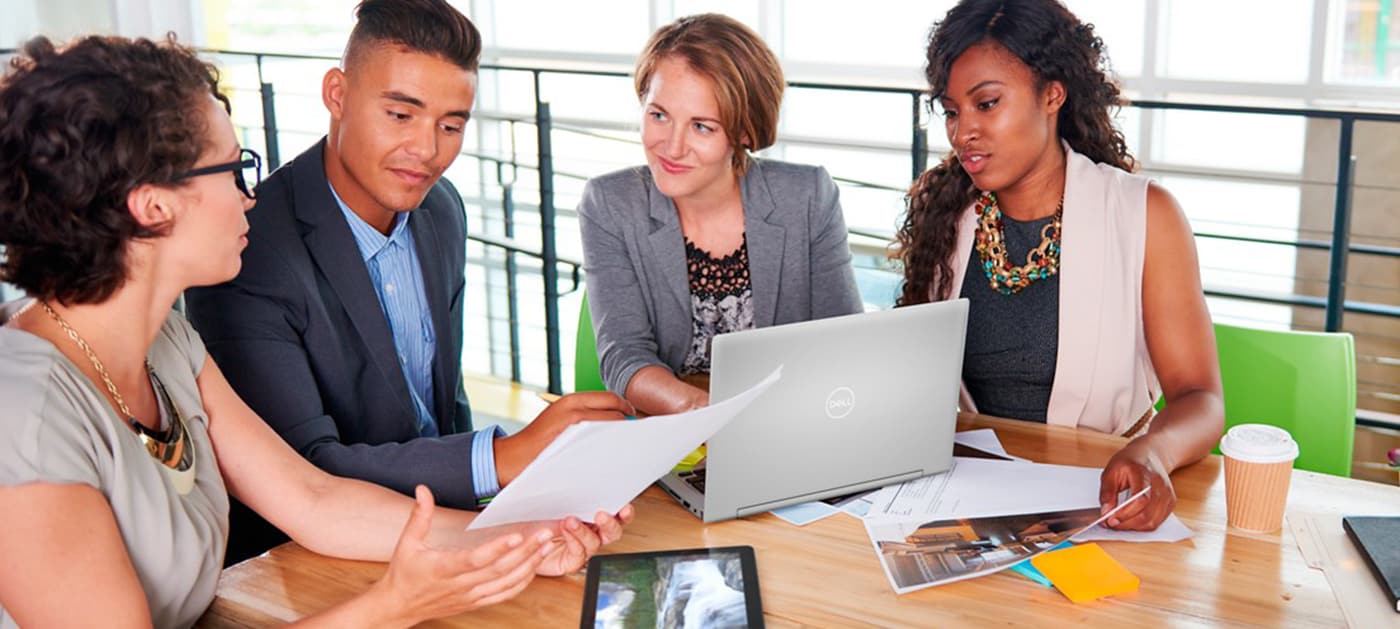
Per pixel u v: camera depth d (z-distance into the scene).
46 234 1.19
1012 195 2.04
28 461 1.16
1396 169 4.00
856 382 1.58
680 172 2.05
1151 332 1.96
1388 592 1.34
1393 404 4.09
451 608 1.30
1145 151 4.49
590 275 2.21
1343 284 3.03
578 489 1.38
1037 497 1.61
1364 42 4.05
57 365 1.21
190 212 1.27
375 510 1.53
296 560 1.50
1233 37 4.27
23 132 1.16
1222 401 1.82
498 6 5.60
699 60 1.98
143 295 1.29
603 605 1.36
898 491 1.65
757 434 1.54
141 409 1.36
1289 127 4.19
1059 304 2.01
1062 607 1.35
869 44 4.92
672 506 1.62
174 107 1.23
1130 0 4.39
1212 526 1.53
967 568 1.43
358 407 1.88
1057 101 1.98
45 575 1.16
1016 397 2.10
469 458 1.64
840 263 2.25
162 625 1.33
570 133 5.48
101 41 1.22
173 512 1.32
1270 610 1.34
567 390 4.84
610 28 5.36
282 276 1.76
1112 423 2.04
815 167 2.26
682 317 2.19
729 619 1.33
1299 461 1.98
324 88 1.82
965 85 1.94
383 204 1.83
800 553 1.49
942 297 2.13
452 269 2.08
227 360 1.75
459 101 1.79
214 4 5.85
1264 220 4.30
